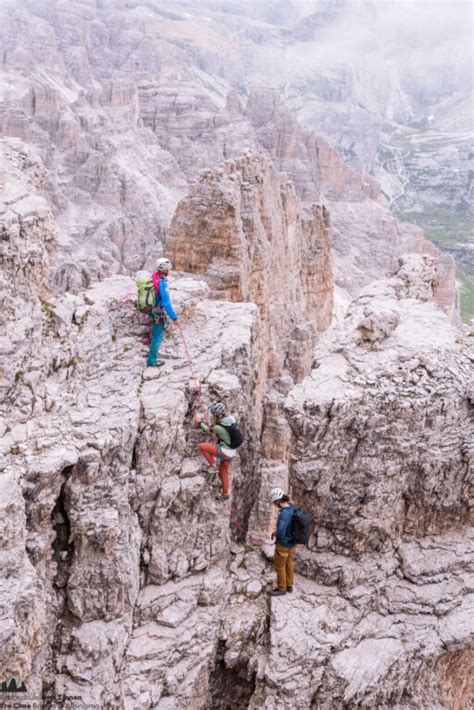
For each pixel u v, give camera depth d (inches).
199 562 576.4
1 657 395.9
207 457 565.9
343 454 571.2
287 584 579.8
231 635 560.7
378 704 549.6
